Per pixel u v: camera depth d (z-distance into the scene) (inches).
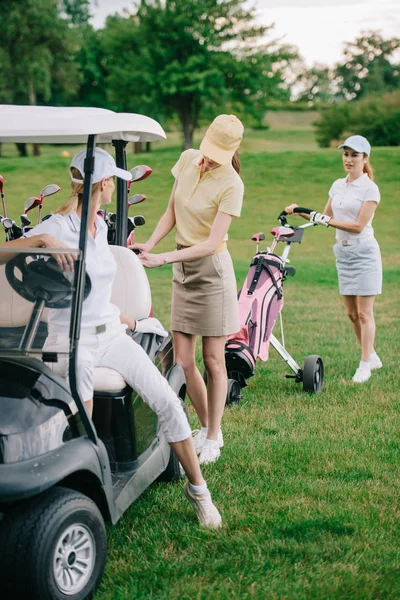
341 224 211.5
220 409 155.4
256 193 904.3
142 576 106.7
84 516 96.4
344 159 217.0
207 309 150.8
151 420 129.0
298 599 99.6
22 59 1843.0
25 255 97.7
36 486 88.2
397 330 292.8
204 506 121.9
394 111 1817.2
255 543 115.4
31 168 1052.5
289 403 195.9
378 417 183.6
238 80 1692.9
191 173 150.3
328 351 255.1
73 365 97.3
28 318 99.7
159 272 480.1
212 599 99.4
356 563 110.0
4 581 90.7
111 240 176.9
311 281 432.8
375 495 136.2
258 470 148.2
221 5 1683.1
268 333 199.2
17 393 94.3
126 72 1674.5
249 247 610.9
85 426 100.0
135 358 115.9
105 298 112.6
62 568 94.1
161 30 1665.8
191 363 157.4
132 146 2026.3
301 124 2659.9
